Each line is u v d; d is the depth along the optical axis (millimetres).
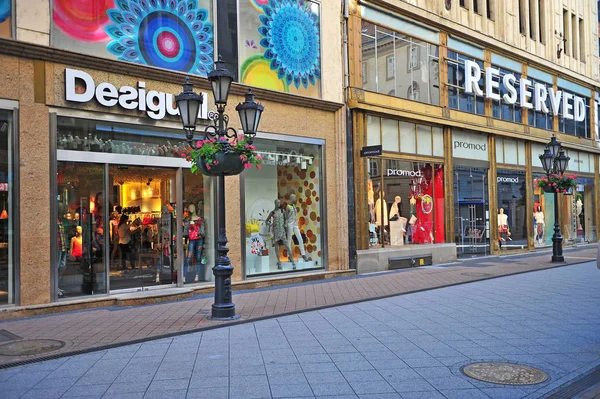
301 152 14320
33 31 9570
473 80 19969
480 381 5406
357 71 15547
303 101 14000
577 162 27438
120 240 10867
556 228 18266
